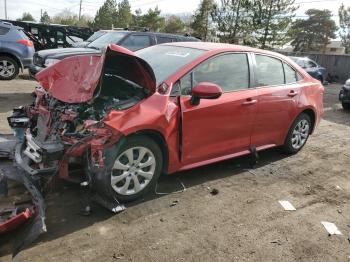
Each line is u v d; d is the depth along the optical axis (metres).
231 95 4.81
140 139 3.95
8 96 9.52
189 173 5.12
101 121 3.69
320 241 3.82
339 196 4.91
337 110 11.84
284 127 5.79
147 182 4.16
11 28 12.23
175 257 3.34
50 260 3.14
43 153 3.70
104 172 3.68
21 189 4.14
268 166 5.70
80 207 3.96
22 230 3.35
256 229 3.91
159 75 4.44
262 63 5.39
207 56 4.64
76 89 4.18
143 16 51.34
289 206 4.48
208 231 3.79
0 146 4.49
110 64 4.04
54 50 10.00
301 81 6.05
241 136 5.07
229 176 5.18
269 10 27.00
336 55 27.41
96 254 3.28
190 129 4.38
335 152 6.79
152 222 3.84
